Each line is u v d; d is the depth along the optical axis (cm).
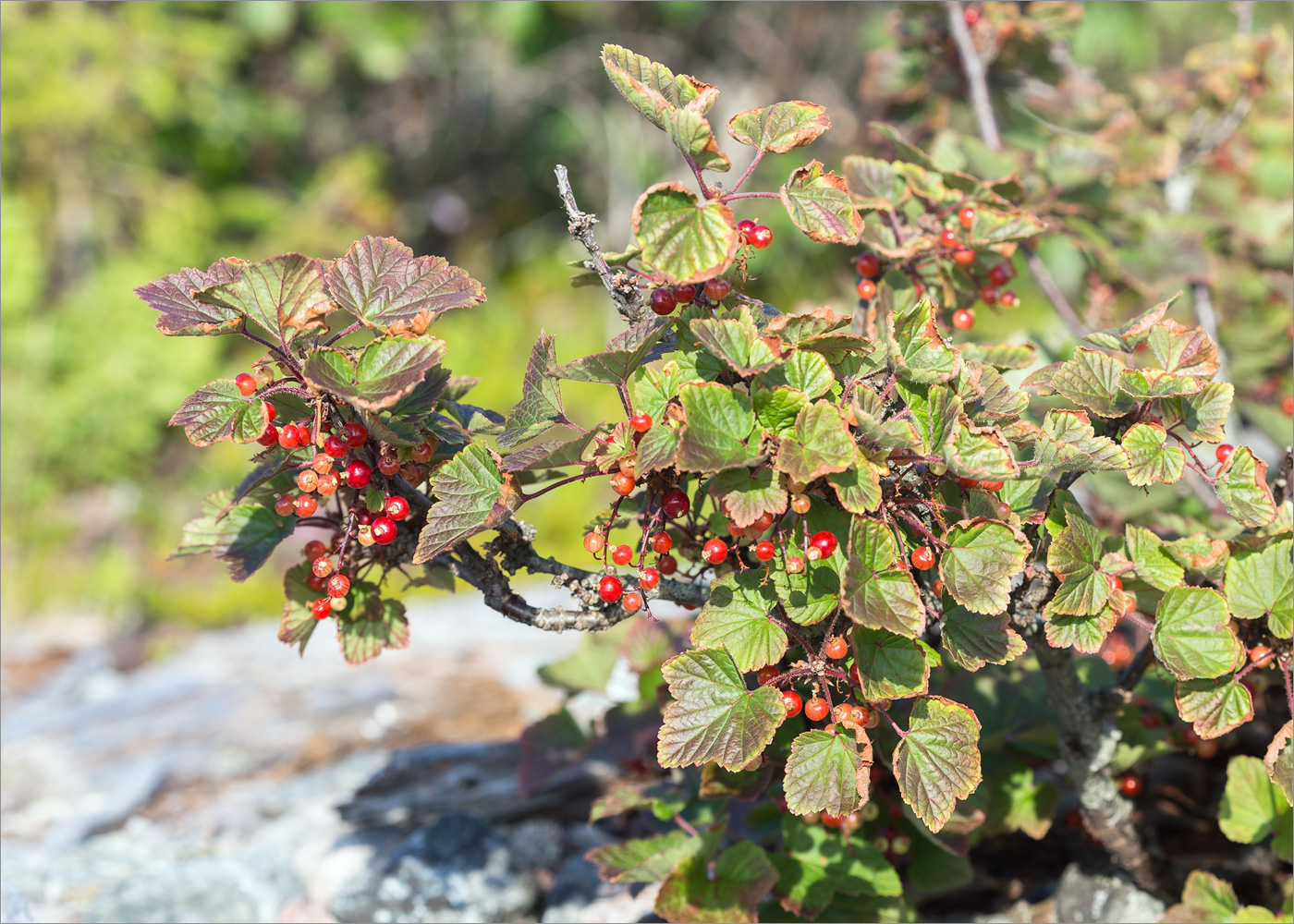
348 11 321
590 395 243
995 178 101
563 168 78
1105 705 88
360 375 76
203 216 304
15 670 183
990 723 95
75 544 232
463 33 330
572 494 220
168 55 304
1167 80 135
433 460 81
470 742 124
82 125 285
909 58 119
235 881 104
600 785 109
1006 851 101
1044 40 114
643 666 101
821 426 75
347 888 100
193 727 140
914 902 96
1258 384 120
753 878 88
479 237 342
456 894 100
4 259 253
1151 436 79
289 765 127
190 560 227
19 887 108
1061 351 108
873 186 93
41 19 289
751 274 80
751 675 84
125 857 111
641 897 99
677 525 82
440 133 349
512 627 166
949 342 87
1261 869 96
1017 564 76
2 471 234
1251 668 81
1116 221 110
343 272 78
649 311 79
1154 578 80
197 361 257
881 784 92
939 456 76
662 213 75
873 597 75
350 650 83
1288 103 136
